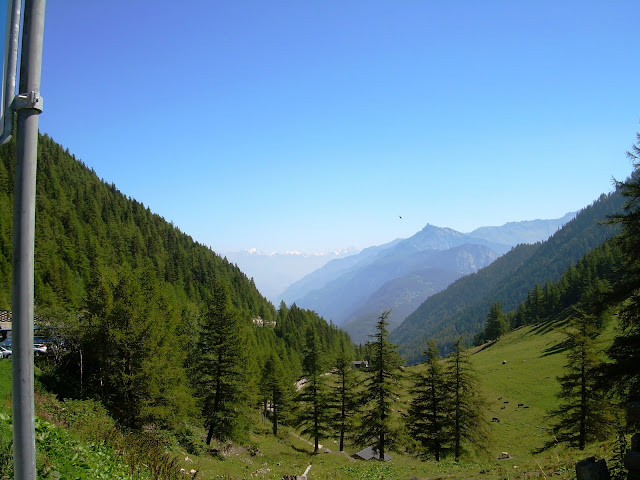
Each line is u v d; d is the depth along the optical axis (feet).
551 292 446.60
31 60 8.35
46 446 33.71
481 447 117.29
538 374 257.96
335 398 157.89
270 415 228.84
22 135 8.23
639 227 55.52
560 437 106.83
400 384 122.93
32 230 8.34
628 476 24.16
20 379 8.14
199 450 105.70
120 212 581.94
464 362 120.98
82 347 104.73
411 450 123.85
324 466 94.89
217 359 123.65
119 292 104.63
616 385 58.70
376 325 123.95
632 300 56.44
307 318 540.52
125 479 35.81
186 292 464.24
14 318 8.11
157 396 99.55
